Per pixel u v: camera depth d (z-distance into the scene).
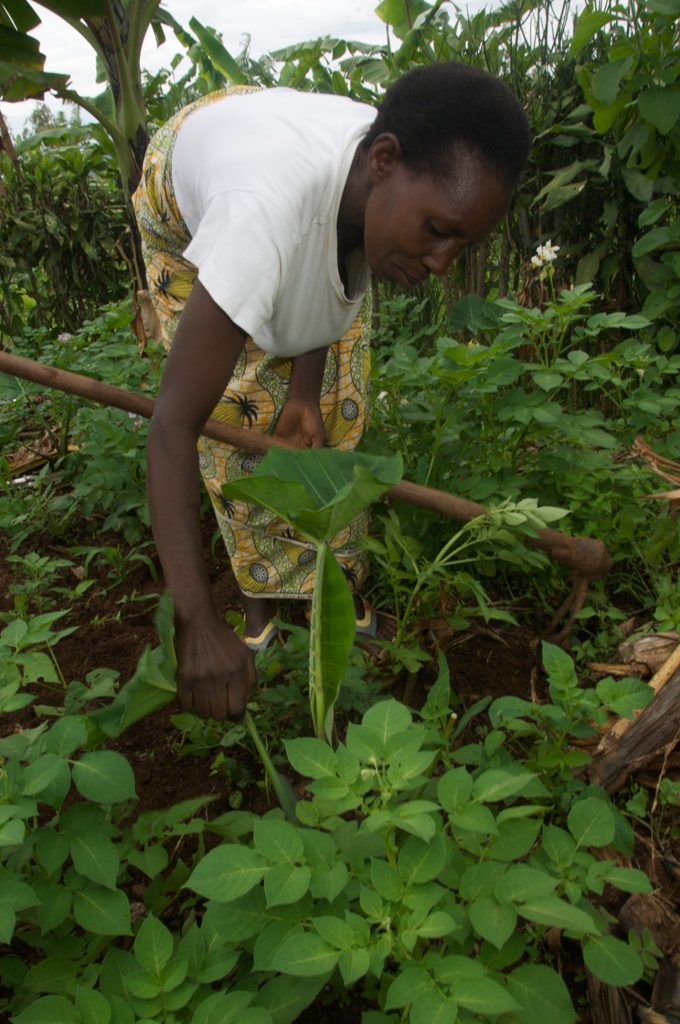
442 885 1.48
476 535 2.41
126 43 4.60
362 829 1.24
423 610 2.57
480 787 1.38
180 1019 1.36
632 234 4.26
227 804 2.10
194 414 1.65
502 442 2.98
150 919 1.33
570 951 1.72
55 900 1.42
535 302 4.57
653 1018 1.51
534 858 1.48
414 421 2.96
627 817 1.96
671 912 1.71
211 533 3.42
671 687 1.98
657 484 3.15
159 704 1.56
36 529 3.56
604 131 3.79
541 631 2.72
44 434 4.36
